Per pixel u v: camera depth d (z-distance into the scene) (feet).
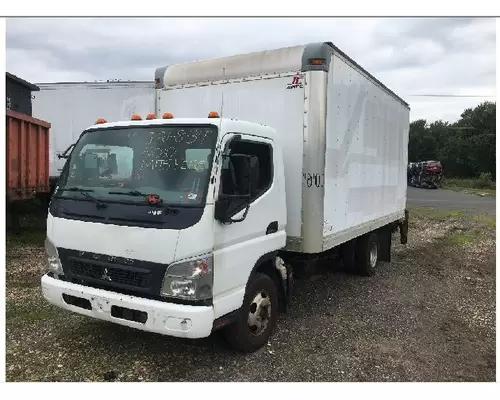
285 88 17.02
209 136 13.05
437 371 14.70
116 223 12.74
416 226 52.54
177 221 12.08
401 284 25.58
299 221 16.90
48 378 13.14
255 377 13.58
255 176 13.64
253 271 14.61
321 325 18.24
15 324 17.03
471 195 109.40
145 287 12.32
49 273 14.43
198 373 13.71
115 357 14.56
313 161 16.58
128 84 41.04
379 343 16.76
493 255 35.47
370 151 23.53
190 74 19.42
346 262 26.35
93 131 14.97
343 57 18.74
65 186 14.56
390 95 27.02
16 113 30.96
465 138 183.52
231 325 14.30
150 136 13.87
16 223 33.71
